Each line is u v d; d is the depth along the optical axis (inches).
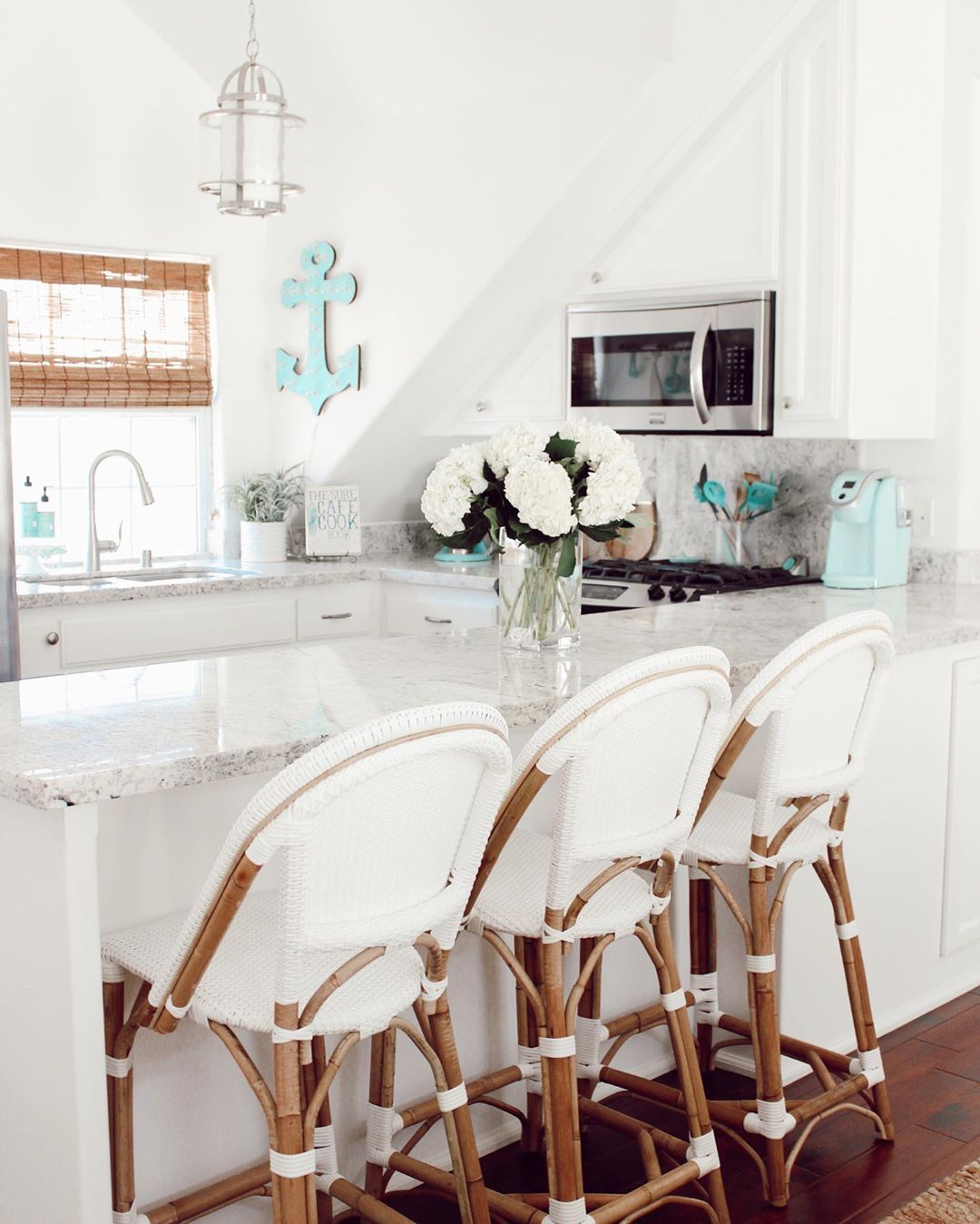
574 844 83.6
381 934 71.4
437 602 193.9
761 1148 110.3
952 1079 122.3
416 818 71.2
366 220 189.6
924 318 156.2
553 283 177.5
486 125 172.1
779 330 150.4
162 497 206.5
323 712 89.4
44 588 175.6
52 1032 77.7
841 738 103.6
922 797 134.5
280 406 208.4
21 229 184.9
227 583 185.2
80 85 187.8
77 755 77.2
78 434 197.2
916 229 153.0
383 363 190.9
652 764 85.6
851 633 96.4
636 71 156.5
